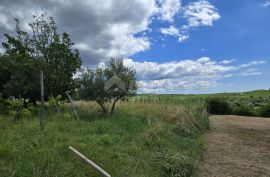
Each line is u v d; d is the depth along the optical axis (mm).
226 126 18422
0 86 19188
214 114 30594
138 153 8727
